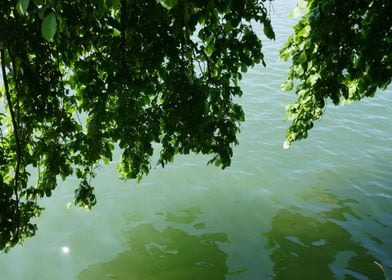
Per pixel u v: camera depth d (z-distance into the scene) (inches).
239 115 185.3
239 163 423.2
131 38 164.4
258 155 436.8
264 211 364.8
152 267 304.0
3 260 299.7
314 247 325.7
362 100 571.5
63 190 371.9
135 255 313.3
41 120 176.2
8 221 178.9
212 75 180.9
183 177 401.4
